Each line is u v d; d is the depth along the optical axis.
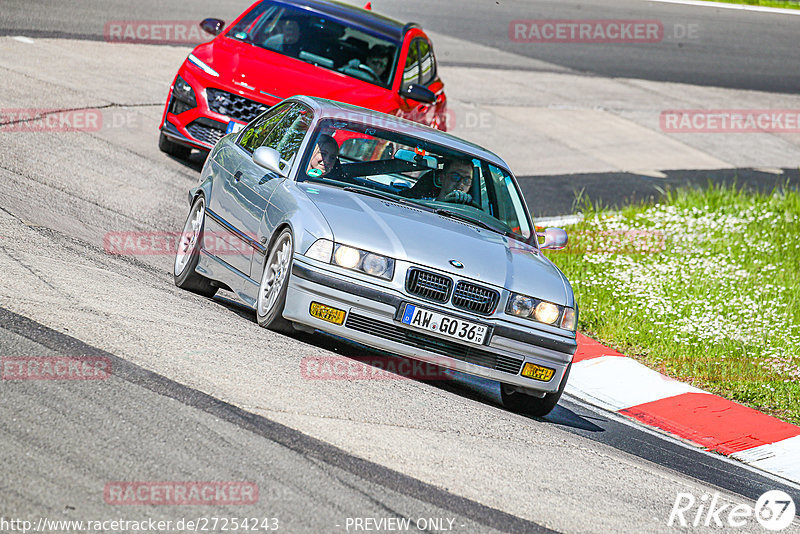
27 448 16.73
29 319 22.56
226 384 21.20
